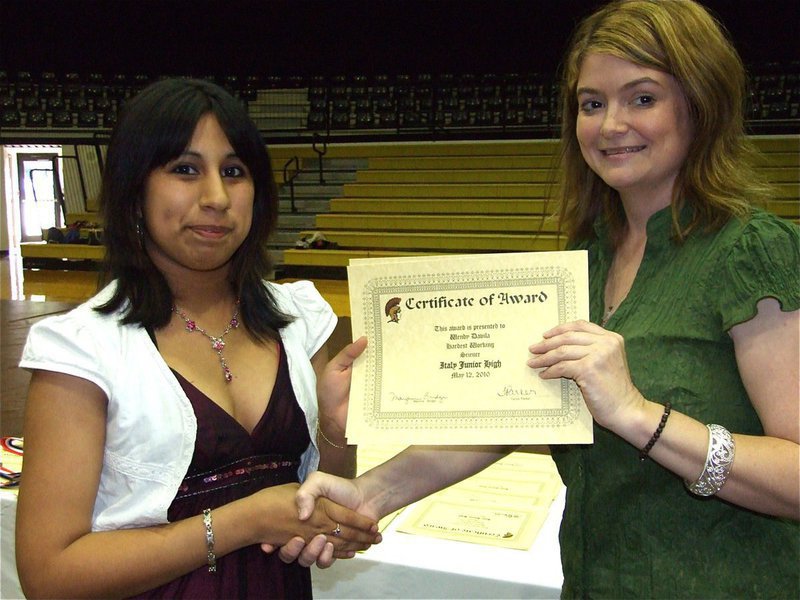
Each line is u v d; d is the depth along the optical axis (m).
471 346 1.16
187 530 1.13
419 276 1.19
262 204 1.28
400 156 11.04
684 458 0.98
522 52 10.68
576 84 1.18
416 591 1.42
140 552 1.10
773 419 0.97
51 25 11.02
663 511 1.08
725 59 1.05
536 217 9.28
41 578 1.07
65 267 9.55
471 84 10.91
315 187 10.88
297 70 11.38
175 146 1.14
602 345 1.01
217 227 1.17
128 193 1.17
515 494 1.71
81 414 1.10
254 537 1.17
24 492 1.09
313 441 1.33
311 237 9.31
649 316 1.09
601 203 1.28
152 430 1.13
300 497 1.20
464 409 1.15
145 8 11.00
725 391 1.02
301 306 1.42
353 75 11.27
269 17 11.11
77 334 1.13
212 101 1.18
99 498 1.15
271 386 1.27
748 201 1.08
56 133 11.33
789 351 0.96
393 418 1.17
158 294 1.20
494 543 1.47
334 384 1.25
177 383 1.16
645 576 1.09
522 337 1.14
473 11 10.66
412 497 1.37
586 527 1.16
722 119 1.06
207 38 11.27
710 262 1.04
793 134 9.71
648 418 0.98
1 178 14.28
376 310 1.21
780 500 0.96
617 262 1.24
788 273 0.97
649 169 1.09
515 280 1.14
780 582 1.06
